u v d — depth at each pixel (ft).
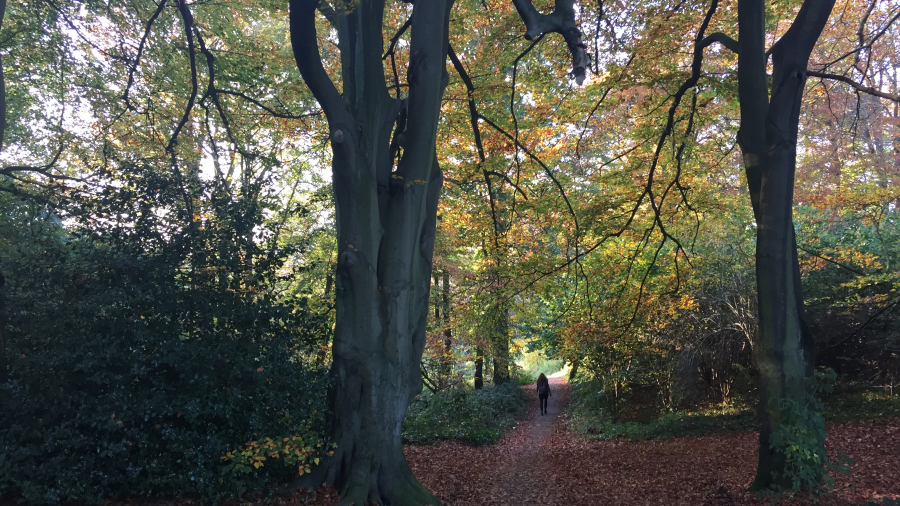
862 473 25.62
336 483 22.98
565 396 85.56
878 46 44.80
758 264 24.30
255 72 39.83
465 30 39.47
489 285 47.50
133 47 37.81
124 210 23.71
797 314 23.71
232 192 26.08
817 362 44.06
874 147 58.44
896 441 30.22
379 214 24.90
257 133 46.29
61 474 19.81
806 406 22.61
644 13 34.50
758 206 24.59
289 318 24.26
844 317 41.68
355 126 24.23
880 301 37.83
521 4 22.12
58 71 36.91
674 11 33.81
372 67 25.14
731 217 44.34
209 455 21.45
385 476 23.07
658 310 46.44
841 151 47.65
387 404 23.66
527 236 49.65
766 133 24.35
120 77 38.75
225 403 22.04
